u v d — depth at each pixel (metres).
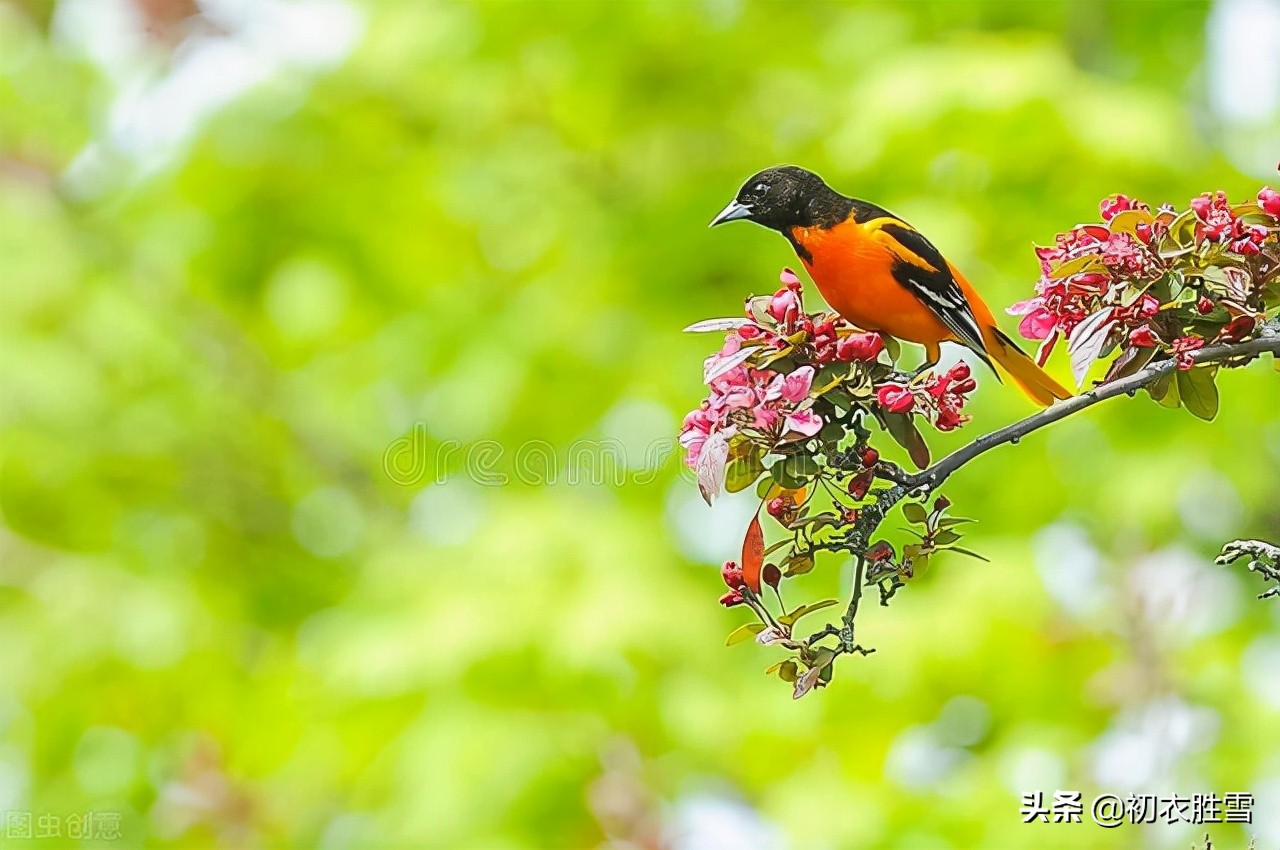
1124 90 11.21
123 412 13.02
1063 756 10.74
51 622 12.18
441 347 12.62
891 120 10.88
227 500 13.30
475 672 10.75
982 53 11.05
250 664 12.63
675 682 10.74
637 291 12.16
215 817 11.62
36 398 12.48
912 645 11.00
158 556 12.78
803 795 10.99
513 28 12.52
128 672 12.21
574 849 10.55
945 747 11.86
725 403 4.96
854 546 4.99
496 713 10.70
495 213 12.88
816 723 11.16
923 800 11.01
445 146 12.95
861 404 5.06
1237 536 11.70
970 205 11.09
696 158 12.59
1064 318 5.27
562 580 11.05
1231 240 5.08
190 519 13.01
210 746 11.77
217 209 12.62
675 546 11.66
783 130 12.41
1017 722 11.08
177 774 11.98
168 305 13.54
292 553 13.39
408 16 13.14
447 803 10.41
